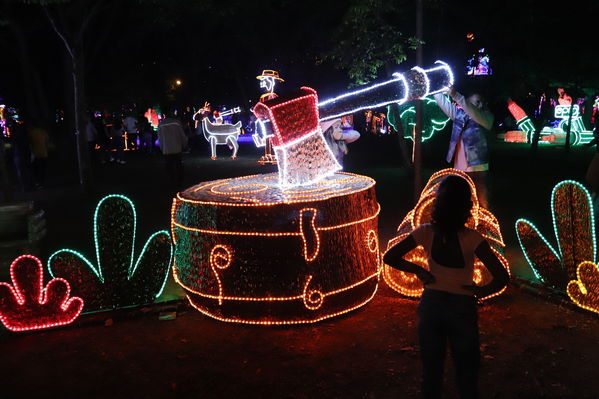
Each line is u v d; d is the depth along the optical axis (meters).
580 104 27.86
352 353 4.46
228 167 18.36
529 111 24.48
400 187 12.89
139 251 7.68
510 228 8.66
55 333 4.95
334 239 4.98
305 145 5.43
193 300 5.27
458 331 3.09
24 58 21.98
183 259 5.26
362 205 5.30
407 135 17.03
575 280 5.29
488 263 3.17
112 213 5.26
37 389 4.00
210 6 15.40
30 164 14.08
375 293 5.80
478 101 6.34
